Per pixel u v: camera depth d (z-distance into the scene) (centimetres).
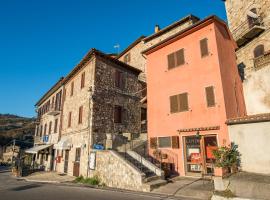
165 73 1584
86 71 1977
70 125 2141
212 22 1363
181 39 1529
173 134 1427
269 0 1695
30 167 2739
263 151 1012
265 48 1662
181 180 1197
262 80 1388
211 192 896
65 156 2125
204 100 1308
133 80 2177
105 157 1419
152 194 977
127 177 1188
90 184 1404
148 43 2436
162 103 1550
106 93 1864
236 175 972
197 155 1283
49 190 1177
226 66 1374
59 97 2633
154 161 1482
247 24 1884
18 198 952
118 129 1881
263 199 759
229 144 1141
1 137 6650
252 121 1062
